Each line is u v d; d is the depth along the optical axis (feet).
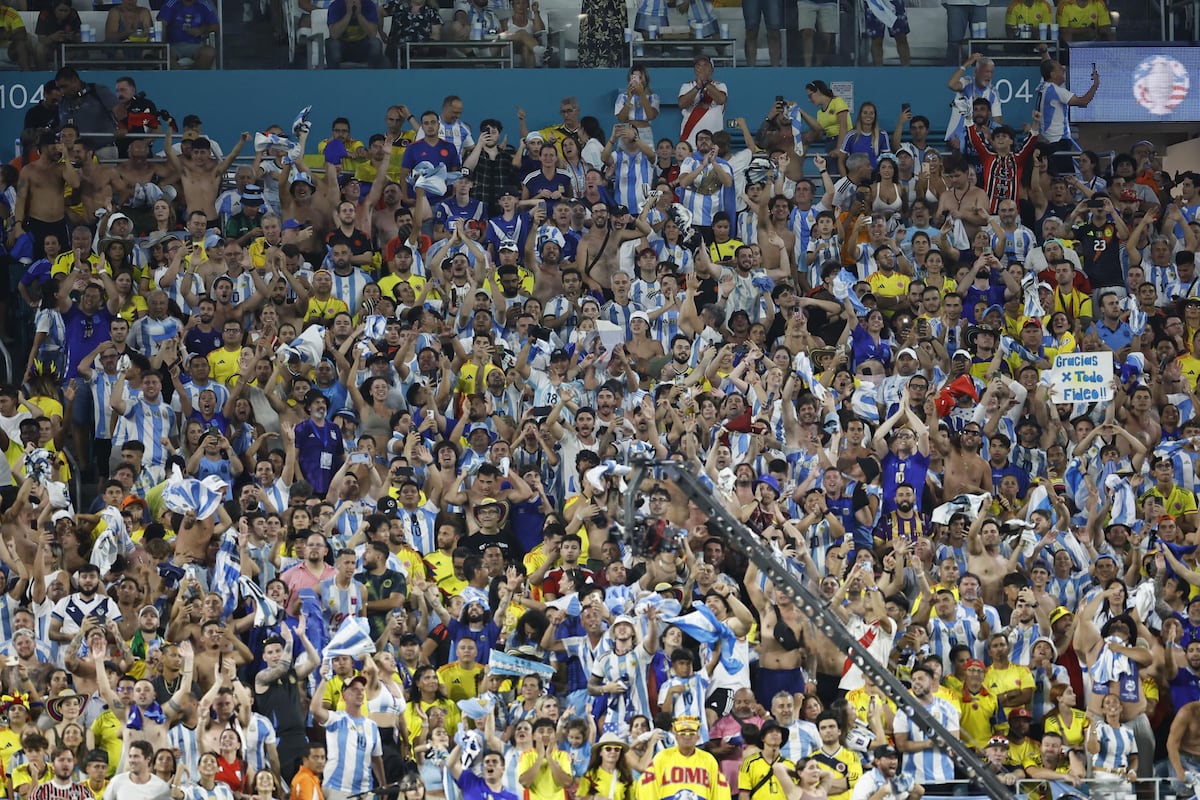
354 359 204.44
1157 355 229.25
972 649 178.81
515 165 241.96
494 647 173.58
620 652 168.25
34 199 231.91
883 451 203.72
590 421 198.18
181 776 155.63
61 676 162.81
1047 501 199.31
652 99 261.44
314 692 166.20
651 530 86.58
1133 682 178.40
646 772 158.10
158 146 246.88
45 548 177.78
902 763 167.32
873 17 265.54
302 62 260.01
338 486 191.21
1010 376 221.87
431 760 158.81
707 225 239.09
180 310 215.72
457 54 261.85
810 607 84.99
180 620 169.58
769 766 162.20
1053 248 237.86
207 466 194.70
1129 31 268.00
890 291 230.48
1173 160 272.51
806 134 257.75
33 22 254.88
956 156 247.50
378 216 235.81
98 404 203.31
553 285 226.58
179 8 257.14
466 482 194.59
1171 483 208.23
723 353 209.77
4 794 156.46
